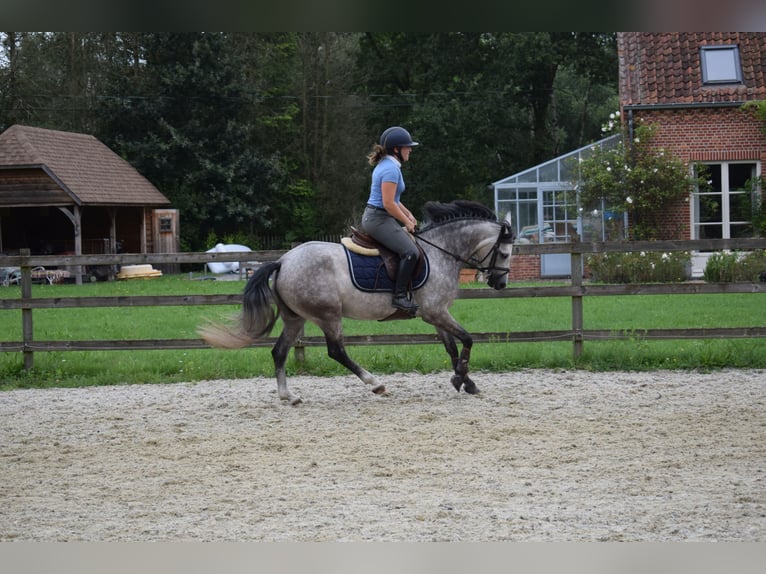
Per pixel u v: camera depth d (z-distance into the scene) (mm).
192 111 39438
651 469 6027
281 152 44500
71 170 30094
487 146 43000
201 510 5312
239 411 8383
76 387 9992
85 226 33312
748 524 4898
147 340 10531
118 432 7578
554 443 6812
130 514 5273
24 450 6973
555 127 44531
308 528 4941
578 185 24500
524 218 25578
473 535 4793
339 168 43938
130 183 32906
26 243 32688
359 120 44844
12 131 29781
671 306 17016
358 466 6238
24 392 9703
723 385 9203
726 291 10203
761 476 5820
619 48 25031
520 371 10328
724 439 6863
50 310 18875
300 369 10461
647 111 23453
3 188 28844
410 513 5156
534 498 5410
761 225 22047
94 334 14359
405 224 8305
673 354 10633
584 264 25094
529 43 40312
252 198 40281
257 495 5586
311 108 44562
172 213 33781
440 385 9516
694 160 23266
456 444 6840
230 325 8391
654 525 4906
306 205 43719
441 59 42156
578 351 10633
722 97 23078
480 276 22344
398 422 7719
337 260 8320
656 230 23375
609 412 7953
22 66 40625
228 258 10672
